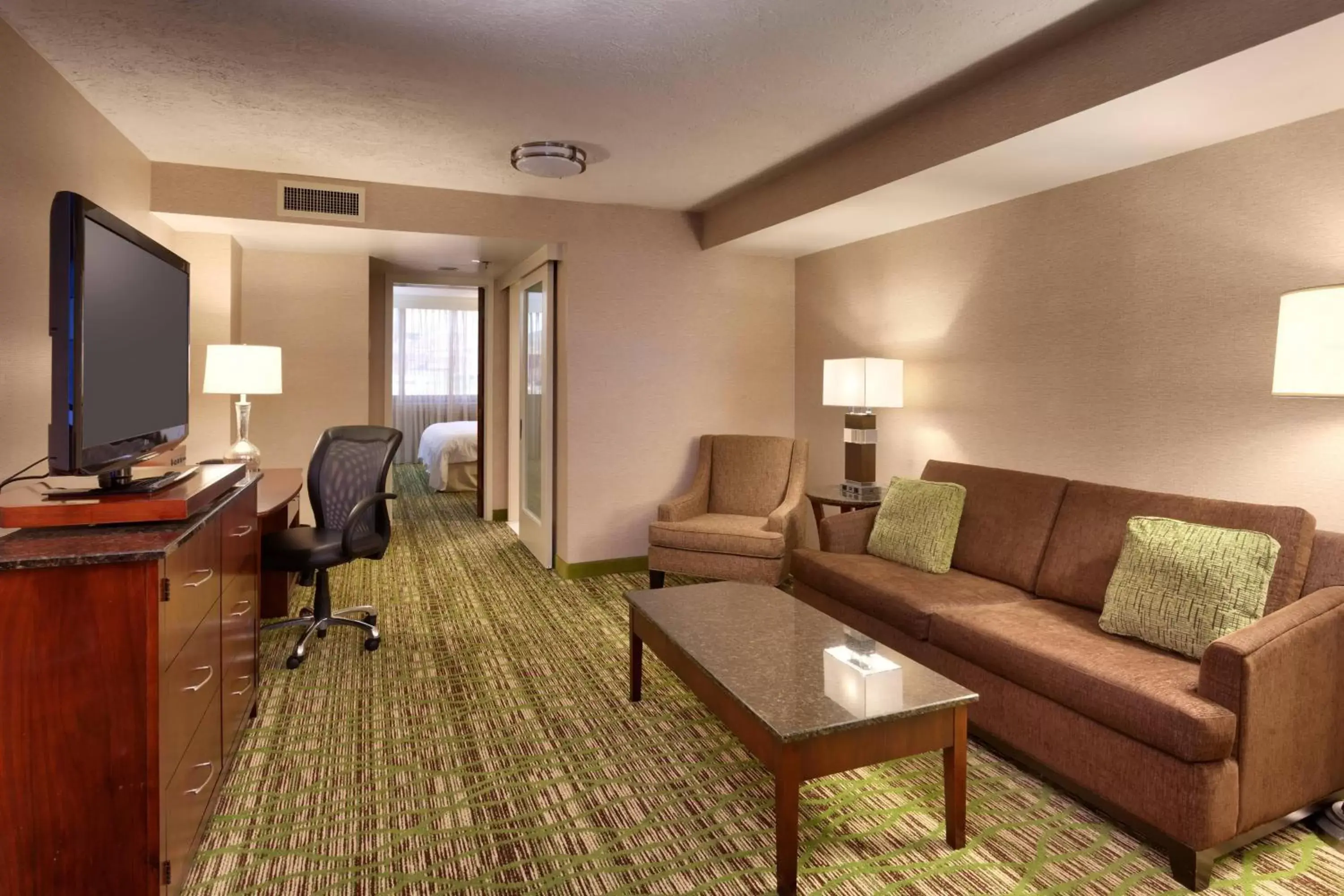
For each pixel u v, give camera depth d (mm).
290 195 3855
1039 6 2156
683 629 2436
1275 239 2447
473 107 2930
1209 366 2646
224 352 3652
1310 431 2381
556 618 3865
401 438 3643
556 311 4691
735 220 4387
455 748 2500
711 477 4754
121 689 1431
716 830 2047
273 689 2965
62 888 1423
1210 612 2100
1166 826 1840
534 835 2020
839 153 3461
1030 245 3336
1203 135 2525
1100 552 2664
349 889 1792
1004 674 2324
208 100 2846
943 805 2189
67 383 1492
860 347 4453
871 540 3443
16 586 1384
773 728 1716
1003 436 3488
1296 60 1937
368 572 4777
